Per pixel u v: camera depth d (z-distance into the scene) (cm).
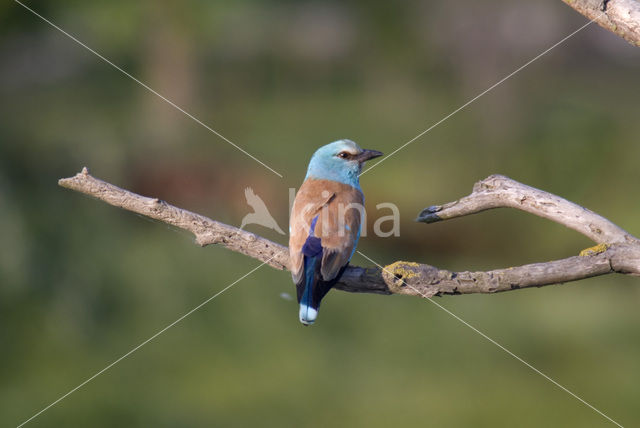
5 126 1452
